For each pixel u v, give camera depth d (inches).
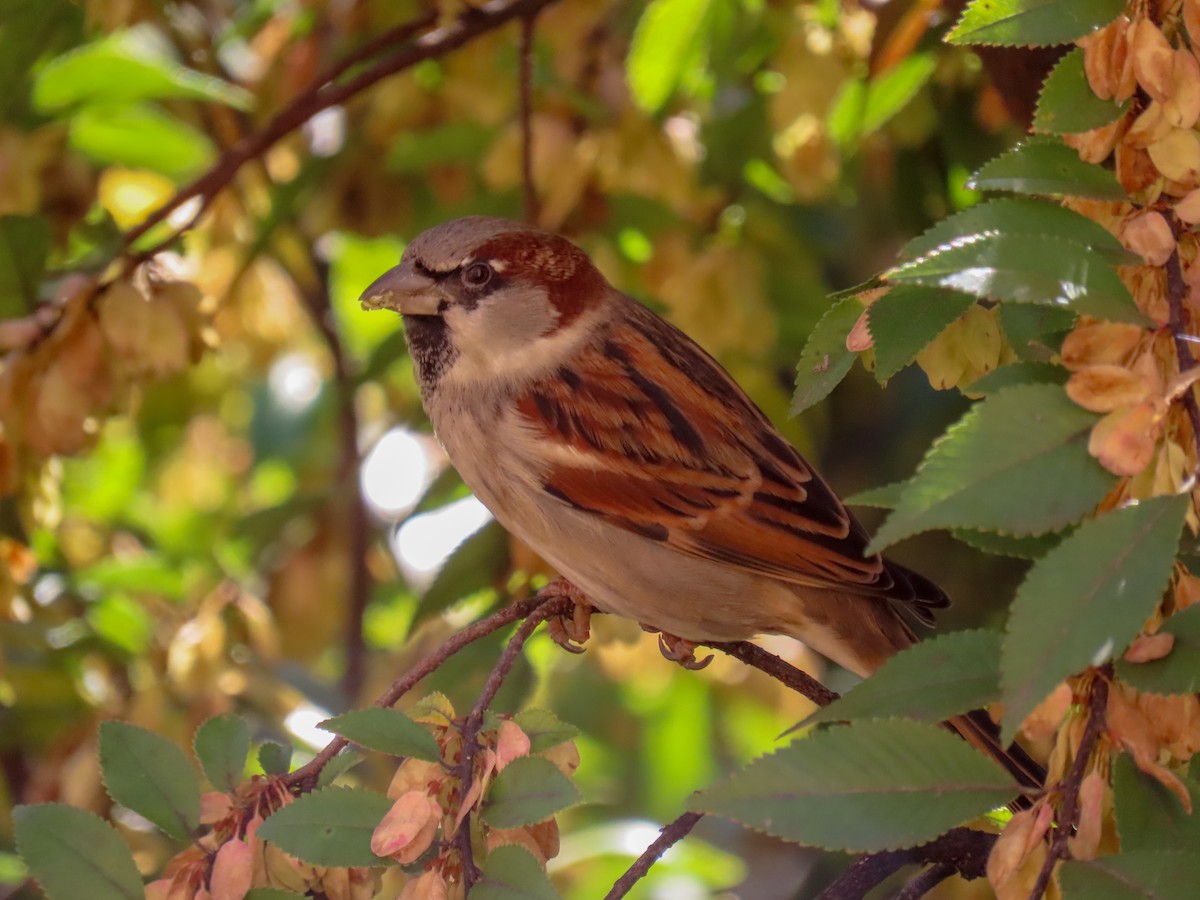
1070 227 182.5
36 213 335.0
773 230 370.0
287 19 388.5
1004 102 293.7
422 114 381.1
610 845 401.7
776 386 359.9
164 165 396.8
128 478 462.3
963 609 385.1
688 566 297.1
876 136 383.6
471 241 308.8
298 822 188.2
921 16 303.7
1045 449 162.6
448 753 199.0
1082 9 190.1
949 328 205.3
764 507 294.4
